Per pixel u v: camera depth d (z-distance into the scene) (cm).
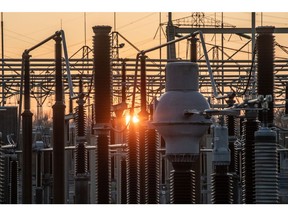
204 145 6078
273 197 2922
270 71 3778
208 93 7381
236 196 4972
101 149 3681
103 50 3641
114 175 6359
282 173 6638
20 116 4519
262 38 3781
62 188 3744
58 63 3819
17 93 7425
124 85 4722
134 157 4350
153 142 4181
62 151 3756
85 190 4794
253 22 6900
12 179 5122
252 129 3634
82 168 4806
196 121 2981
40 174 6075
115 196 6228
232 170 4959
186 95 3002
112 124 4012
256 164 2927
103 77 3644
